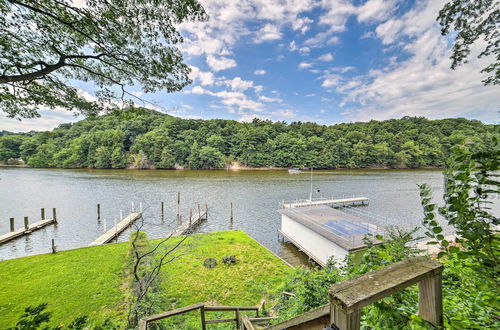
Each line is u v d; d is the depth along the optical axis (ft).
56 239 47.91
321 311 4.37
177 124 194.29
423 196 4.16
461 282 5.82
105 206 72.13
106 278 28.12
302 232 41.57
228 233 46.96
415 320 3.10
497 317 3.72
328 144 182.50
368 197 87.51
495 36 9.27
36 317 5.70
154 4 13.28
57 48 14.75
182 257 34.47
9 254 40.83
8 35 12.88
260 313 17.46
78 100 17.39
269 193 91.97
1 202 74.59
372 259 6.10
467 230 3.44
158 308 16.55
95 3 12.36
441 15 10.59
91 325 10.00
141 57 15.61
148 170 164.14
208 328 16.19
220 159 172.55
